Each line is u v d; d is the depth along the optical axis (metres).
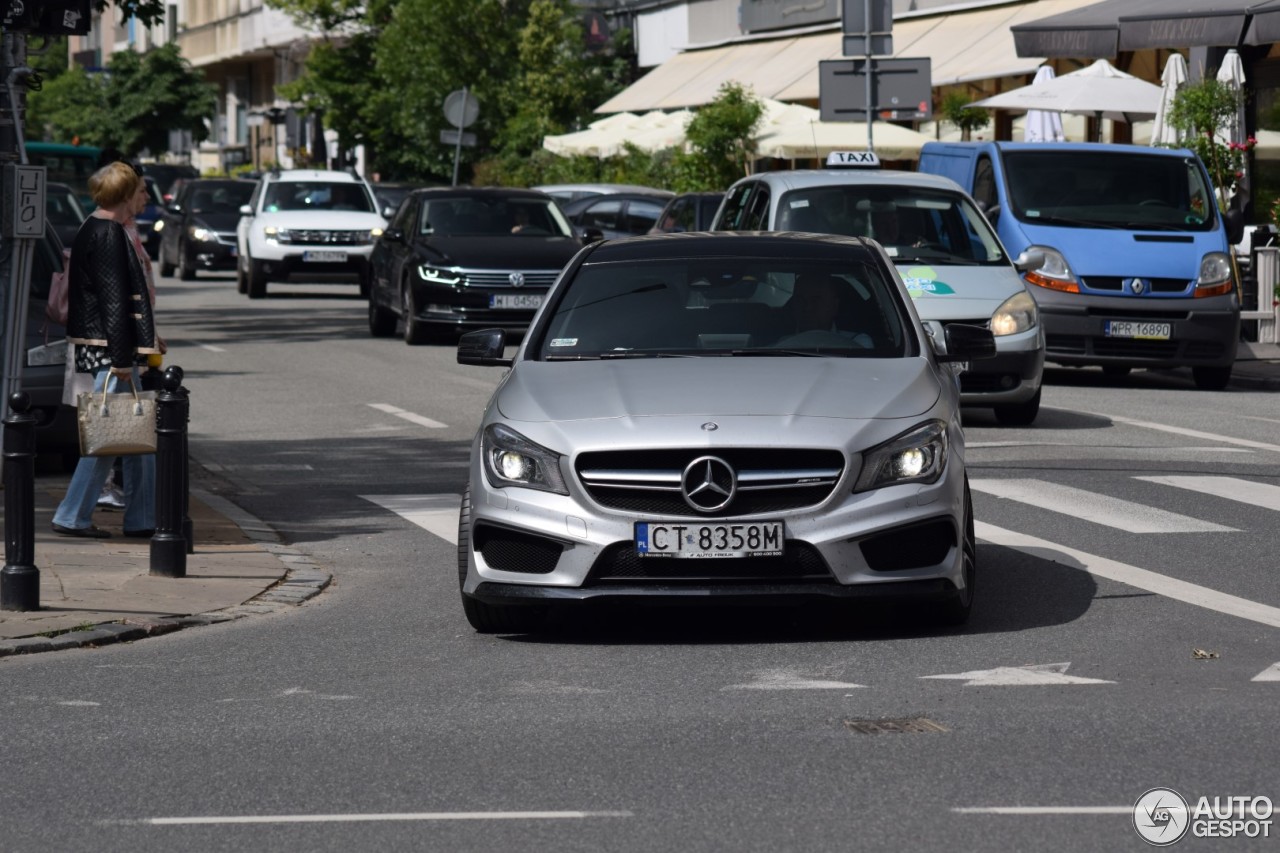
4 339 18.69
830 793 8.83
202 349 36.31
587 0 80.44
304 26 80.88
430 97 72.81
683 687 11.13
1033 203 30.00
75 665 12.09
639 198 47.59
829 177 26.05
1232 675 11.22
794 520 11.86
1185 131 38.06
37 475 20.41
